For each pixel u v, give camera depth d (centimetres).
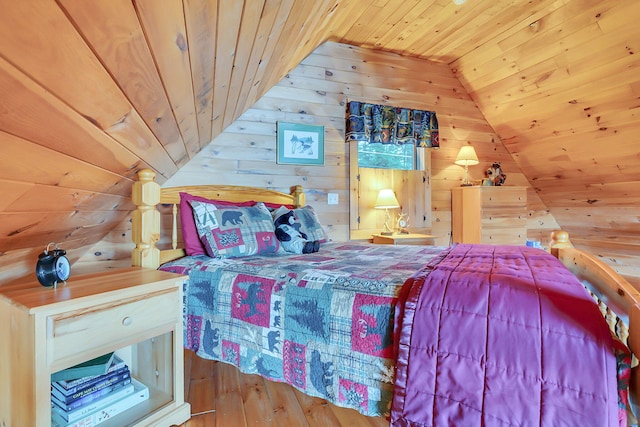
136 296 133
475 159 372
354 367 124
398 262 175
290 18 147
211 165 285
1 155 66
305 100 324
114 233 246
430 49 351
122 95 83
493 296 105
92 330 119
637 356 82
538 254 166
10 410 113
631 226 382
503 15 286
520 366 94
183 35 81
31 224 110
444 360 103
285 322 143
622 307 101
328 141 334
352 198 344
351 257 197
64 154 85
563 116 340
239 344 155
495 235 365
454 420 98
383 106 353
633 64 264
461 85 398
